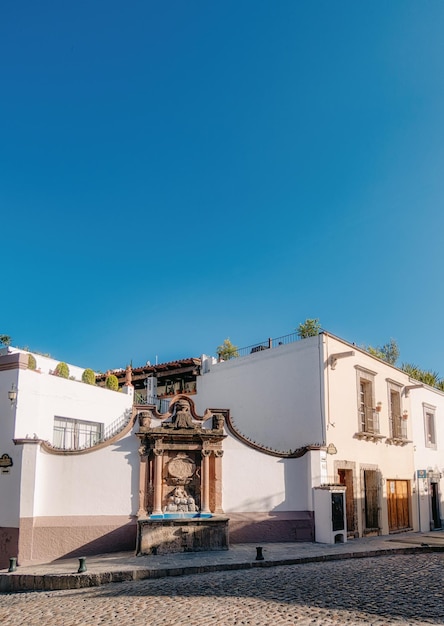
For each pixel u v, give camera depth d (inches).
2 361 724.7
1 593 516.1
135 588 470.3
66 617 379.9
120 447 685.3
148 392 1082.7
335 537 723.4
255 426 927.0
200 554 616.4
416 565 567.2
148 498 673.6
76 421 826.8
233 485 713.6
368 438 927.0
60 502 654.5
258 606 379.6
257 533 705.6
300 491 743.7
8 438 692.7
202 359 1041.5
